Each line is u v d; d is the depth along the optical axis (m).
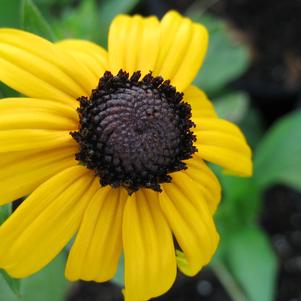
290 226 0.24
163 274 0.11
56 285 0.16
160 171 0.11
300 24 0.27
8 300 0.16
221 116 0.21
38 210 0.10
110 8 0.23
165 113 0.11
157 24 0.12
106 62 0.12
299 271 0.24
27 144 0.10
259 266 0.20
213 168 0.20
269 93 0.26
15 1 0.16
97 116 0.11
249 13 0.28
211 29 0.21
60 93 0.11
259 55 0.27
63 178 0.11
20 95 0.12
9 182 0.10
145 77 0.11
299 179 0.21
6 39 0.11
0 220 0.11
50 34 0.12
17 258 0.10
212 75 0.23
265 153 0.21
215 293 0.23
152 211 0.11
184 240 0.11
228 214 0.20
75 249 0.11
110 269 0.11
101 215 0.11
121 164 0.11
